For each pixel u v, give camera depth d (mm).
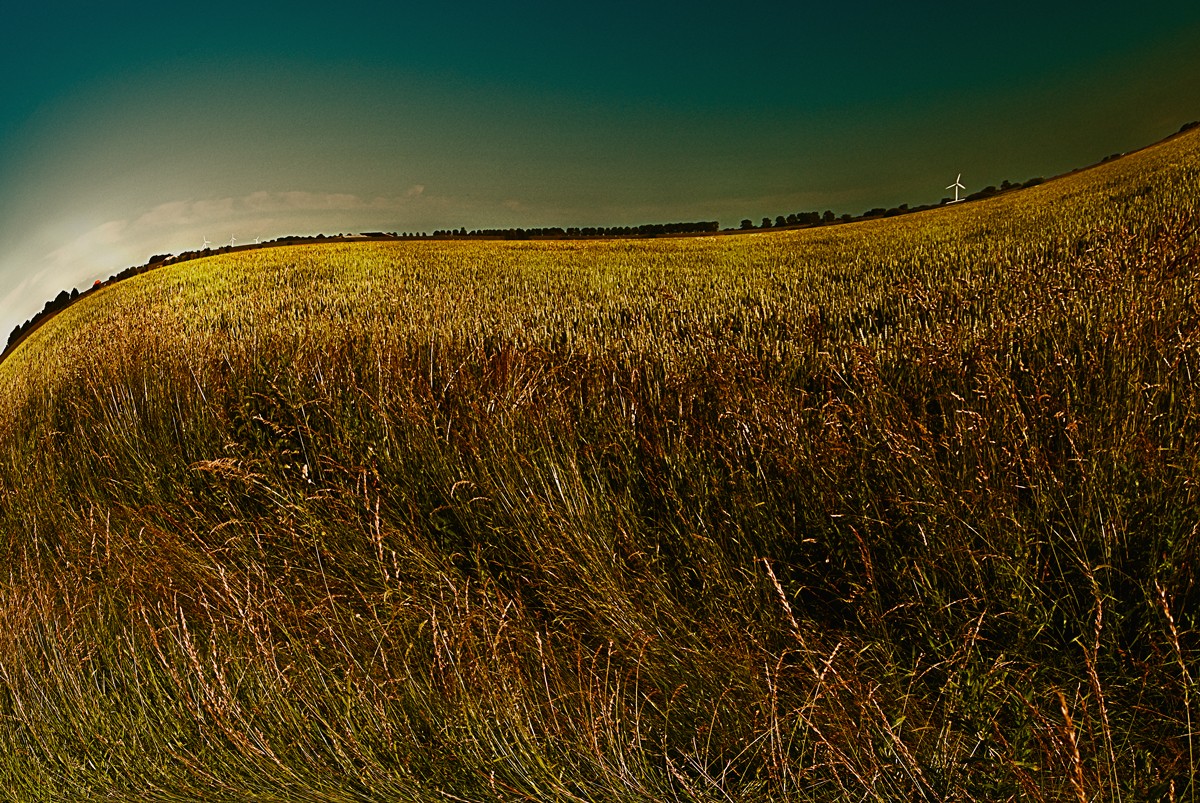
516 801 1906
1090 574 2055
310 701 2299
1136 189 19500
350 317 8328
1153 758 1800
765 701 2020
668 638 2395
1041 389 2996
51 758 2404
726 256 23953
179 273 25469
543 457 3148
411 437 3574
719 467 3195
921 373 3615
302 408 4039
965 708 1951
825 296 9406
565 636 2498
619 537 2852
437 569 2834
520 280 18609
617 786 1885
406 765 2059
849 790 1845
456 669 2148
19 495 4531
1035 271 5578
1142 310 3334
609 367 4605
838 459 2848
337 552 3027
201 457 4137
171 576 3055
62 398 5879
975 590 2291
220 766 2227
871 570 2324
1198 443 2396
